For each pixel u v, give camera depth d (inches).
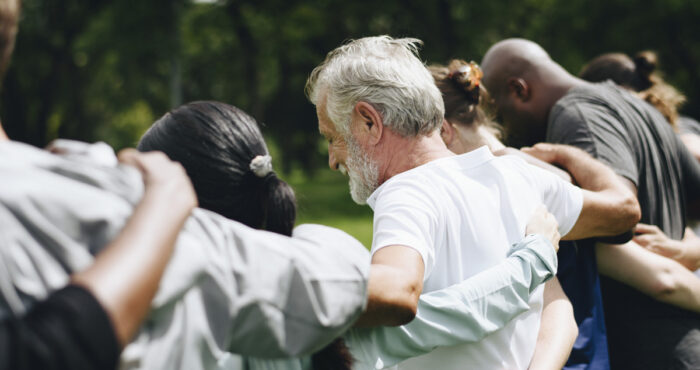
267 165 51.8
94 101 1107.3
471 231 62.4
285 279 41.9
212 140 51.3
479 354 60.2
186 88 1140.5
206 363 39.2
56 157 38.0
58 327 30.2
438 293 57.4
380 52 69.2
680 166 104.5
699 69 788.0
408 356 55.5
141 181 38.8
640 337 87.9
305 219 557.3
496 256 62.5
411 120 67.2
